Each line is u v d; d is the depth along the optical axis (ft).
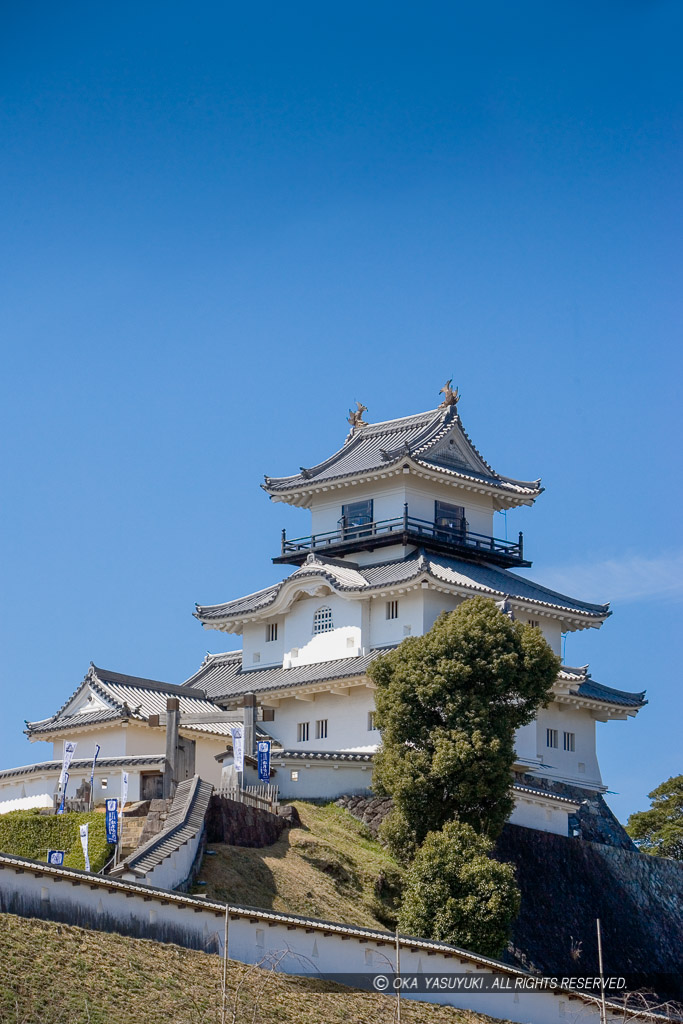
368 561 310.04
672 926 266.16
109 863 205.26
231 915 164.66
